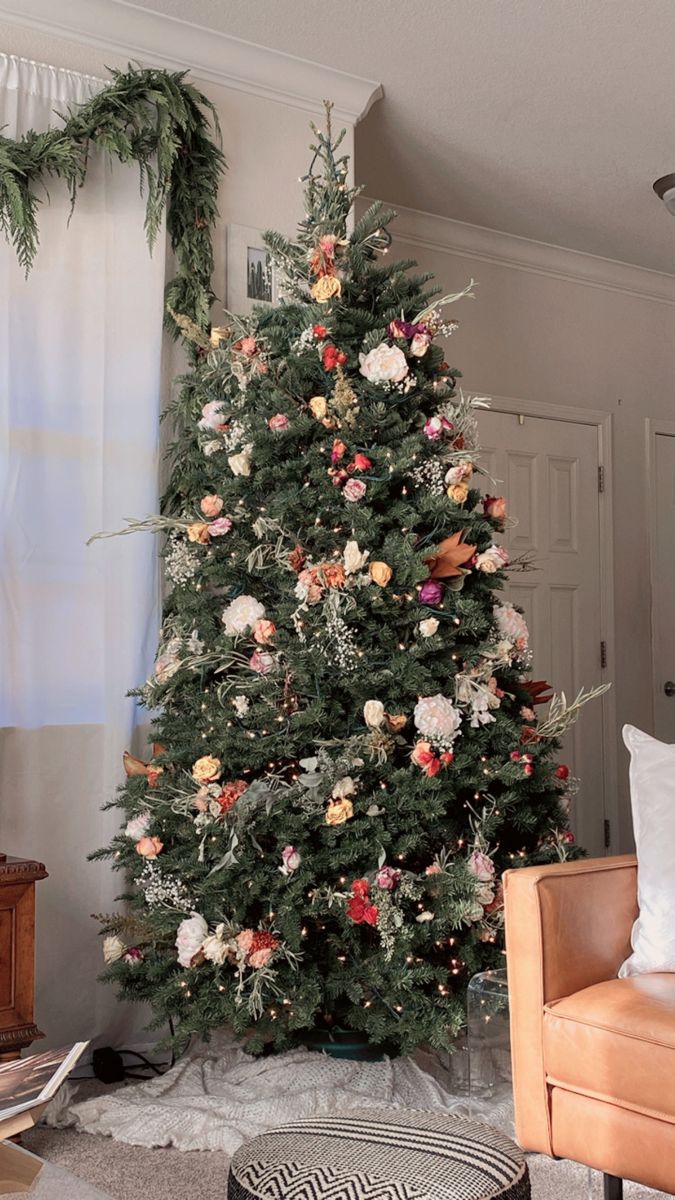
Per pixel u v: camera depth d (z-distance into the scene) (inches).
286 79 130.3
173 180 120.9
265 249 129.4
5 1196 48.3
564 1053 73.8
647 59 128.9
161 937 104.7
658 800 84.1
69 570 113.8
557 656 187.5
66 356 114.2
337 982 99.0
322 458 105.6
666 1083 67.6
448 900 98.9
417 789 99.0
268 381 107.2
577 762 188.2
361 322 110.0
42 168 111.1
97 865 114.2
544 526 187.8
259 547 105.3
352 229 138.6
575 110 141.0
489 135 147.7
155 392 118.6
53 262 114.0
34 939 99.1
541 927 76.4
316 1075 100.7
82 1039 112.6
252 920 101.1
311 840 102.6
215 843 99.5
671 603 203.5
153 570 118.2
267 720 101.2
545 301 190.7
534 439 187.9
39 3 114.0
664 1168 68.2
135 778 106.7
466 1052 100.4
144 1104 97.2
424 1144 56.2
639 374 201.9
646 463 201.3
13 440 110.6
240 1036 103.7
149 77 116.1
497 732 105.3
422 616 102.3
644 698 197.8
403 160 154.7
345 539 105.0
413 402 109.7
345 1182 52.2
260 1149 56.7
